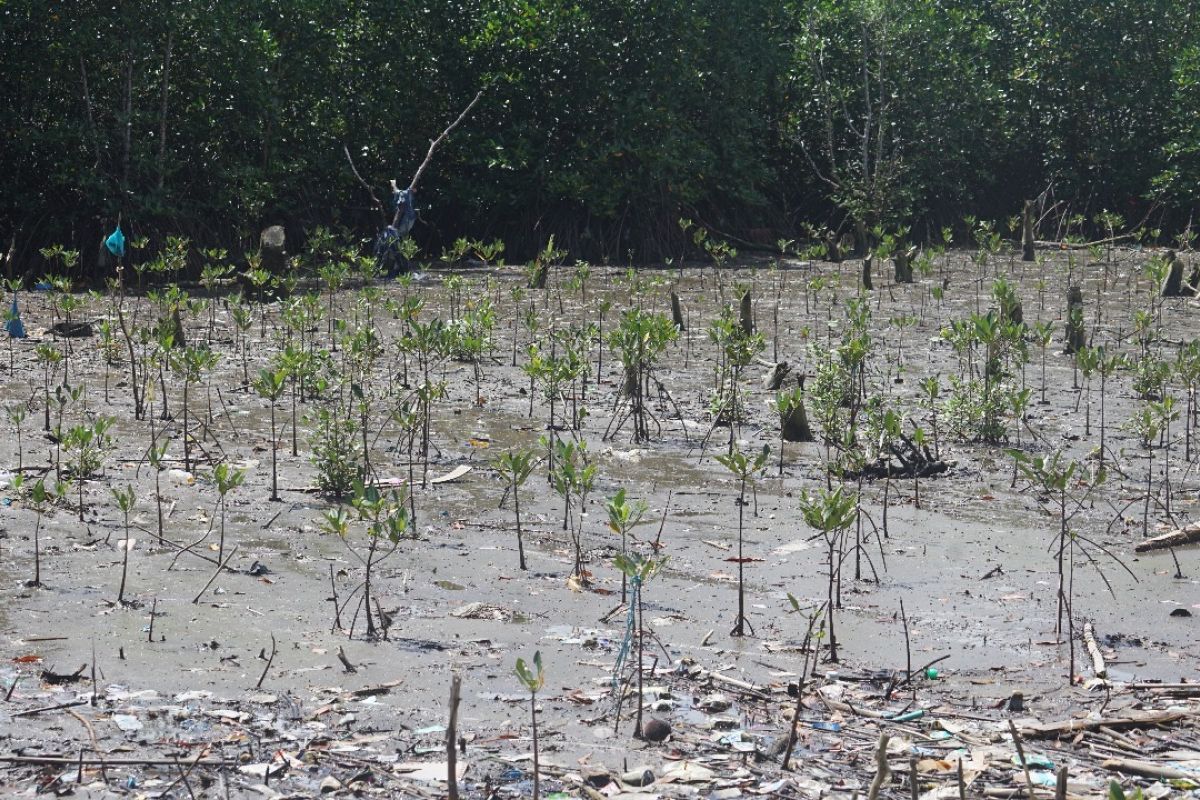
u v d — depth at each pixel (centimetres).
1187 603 662
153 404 1091
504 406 1128
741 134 2867
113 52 2164
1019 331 1159
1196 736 502
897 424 877
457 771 456
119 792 435
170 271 2200
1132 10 3053
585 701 522
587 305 1850
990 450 985
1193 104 2930
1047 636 614
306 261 2348
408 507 801
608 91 2673
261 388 883
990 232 2984
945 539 765
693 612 637
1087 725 504
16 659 548
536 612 627
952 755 482
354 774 452
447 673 548
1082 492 870
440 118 2758
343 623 605
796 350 1462
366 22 2611
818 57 2998
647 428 1040
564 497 836
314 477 853
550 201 2719
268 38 2306
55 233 2200
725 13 2784
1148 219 3127
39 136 2127
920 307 1852
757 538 761
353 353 1131
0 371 1223
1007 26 3219
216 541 723
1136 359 1403
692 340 1519
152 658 555
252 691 523
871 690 546
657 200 2731
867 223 2906
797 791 447
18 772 448
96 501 789
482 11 2683
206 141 2388
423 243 2783
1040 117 3200
